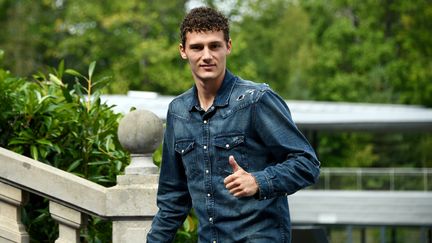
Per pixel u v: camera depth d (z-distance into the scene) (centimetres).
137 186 507
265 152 416
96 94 618
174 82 4425
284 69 5725
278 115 410
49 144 570
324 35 4950
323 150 4931
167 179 448
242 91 416
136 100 2477
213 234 420
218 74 413
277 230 416
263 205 412
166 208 451
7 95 586
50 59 4453
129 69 4428
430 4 4800
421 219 2992
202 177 421
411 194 3000
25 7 4319
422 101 4747
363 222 3027
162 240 452
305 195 3047
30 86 632
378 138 4966
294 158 407
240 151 414
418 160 4909
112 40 4425
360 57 4850
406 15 4812
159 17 4625
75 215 511
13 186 515
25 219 577
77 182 506
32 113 581
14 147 588
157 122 517
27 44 4241
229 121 415
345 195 3022
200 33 409
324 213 3023
